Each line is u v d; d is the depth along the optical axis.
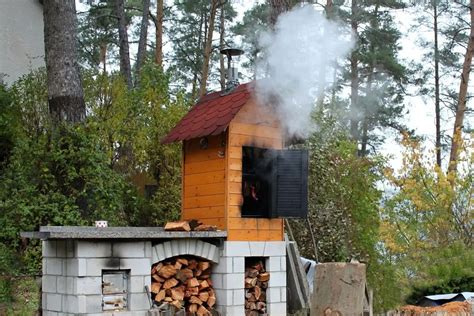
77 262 6.49
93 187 10.29
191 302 7.41
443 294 10.03
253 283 7.87
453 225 13.92
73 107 10.82
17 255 9.65
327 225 10.41
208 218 8.01
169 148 11.54
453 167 15.43
